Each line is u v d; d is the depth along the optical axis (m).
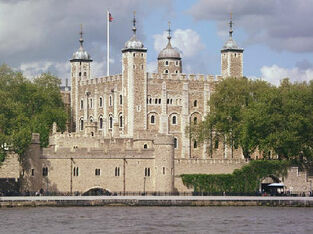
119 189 185.88
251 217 157.25
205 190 192.12
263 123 198.62
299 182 199.50
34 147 181.62
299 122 198.38
